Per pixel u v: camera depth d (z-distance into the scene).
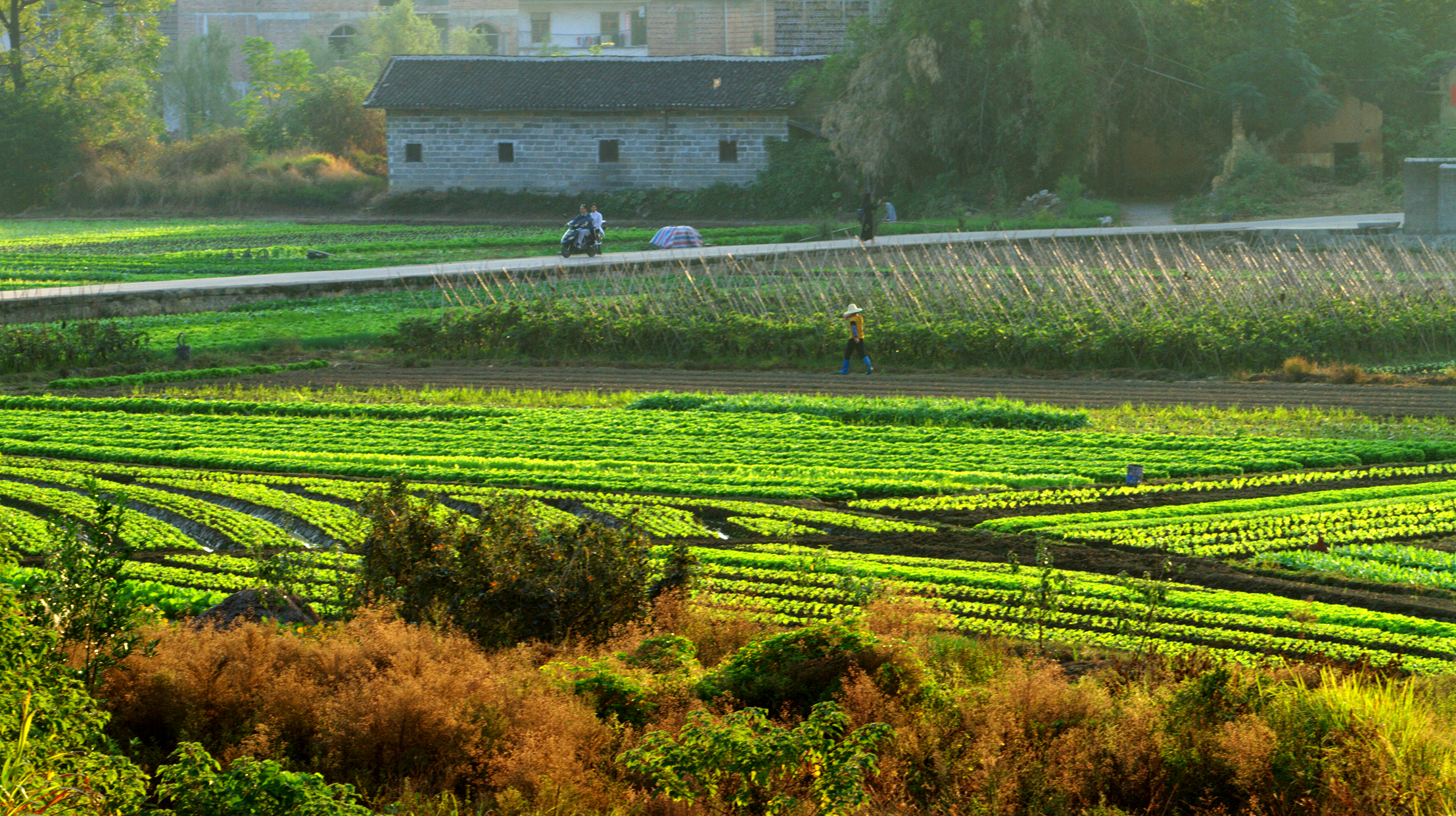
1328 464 49.16
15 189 187.50
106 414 61.00
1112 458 50.44
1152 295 78.38
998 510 43.62
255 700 21.42
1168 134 154.00
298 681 22.00
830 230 135.50
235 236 147.88
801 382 69.94
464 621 27.19
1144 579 32.69
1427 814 18.75
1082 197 148.62
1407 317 73.81
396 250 129.12
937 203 149.50
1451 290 80.56
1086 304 76.88
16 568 23.81
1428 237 109.00
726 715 20.70
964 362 73.56
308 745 20.84
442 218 166.62
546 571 28.09
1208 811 19.41
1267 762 19.72
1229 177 142.62
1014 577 35.38
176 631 24.52
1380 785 19.06
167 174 190.25
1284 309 76.12
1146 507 43.44
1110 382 68.25
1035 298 81.56
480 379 71.94
